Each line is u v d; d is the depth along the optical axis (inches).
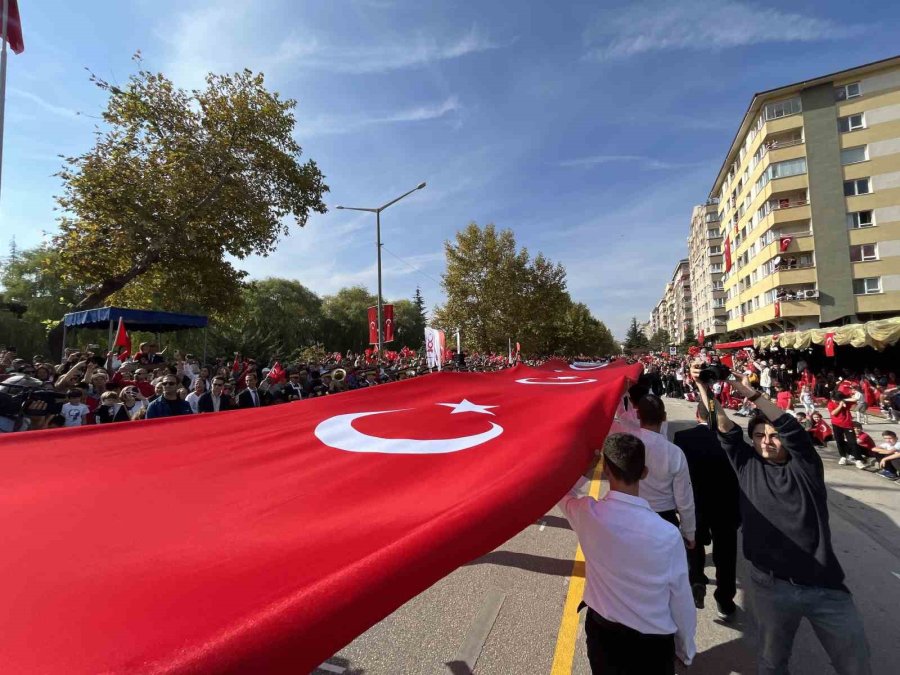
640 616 75.9
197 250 605.0
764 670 97.0
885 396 588.7
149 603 40.8
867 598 153.4
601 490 264.1
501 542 50.8
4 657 35.0
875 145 1204.5
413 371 591.5
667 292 5044.3
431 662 120.0
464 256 1159.6
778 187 1316.4
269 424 108.7
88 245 545.6
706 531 148.0
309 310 1664.6
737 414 596.7
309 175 681.0
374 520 54.7
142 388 298.7
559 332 1844.2
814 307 1251.2
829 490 284.8
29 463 81.0
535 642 127.6
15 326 715.4
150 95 556.7
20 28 331.0
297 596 39.2
